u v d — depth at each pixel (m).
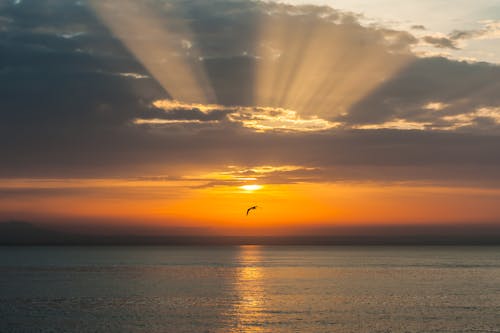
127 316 77.56
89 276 154.00
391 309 84.25
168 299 97.06
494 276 153.50
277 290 112.56
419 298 98.56
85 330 67.69
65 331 67.06
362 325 70.69
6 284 126.00
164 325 70.69
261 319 74.94
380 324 71.38
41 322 72.81
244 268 197.00
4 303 91.44
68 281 135.25
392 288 116.81
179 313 80.38
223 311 82.19
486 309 84.38
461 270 182.00
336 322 72.75
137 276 154.00
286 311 82.12
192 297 100.31
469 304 90.12
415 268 194.88
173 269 191.12
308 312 81.06
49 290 112.44
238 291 110.38
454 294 104.88
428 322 72.94
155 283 129.50
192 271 179.50
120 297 100.19
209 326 70.00
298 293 106.62
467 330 67.75
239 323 71.94
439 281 135.62
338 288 116.56
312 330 67.62
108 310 83.38
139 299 97.06
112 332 66.44
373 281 135.38
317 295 103.06
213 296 101.69
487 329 68.44
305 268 196.38
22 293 106.69
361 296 101.31
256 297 99.94
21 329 68.31
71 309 84.44
